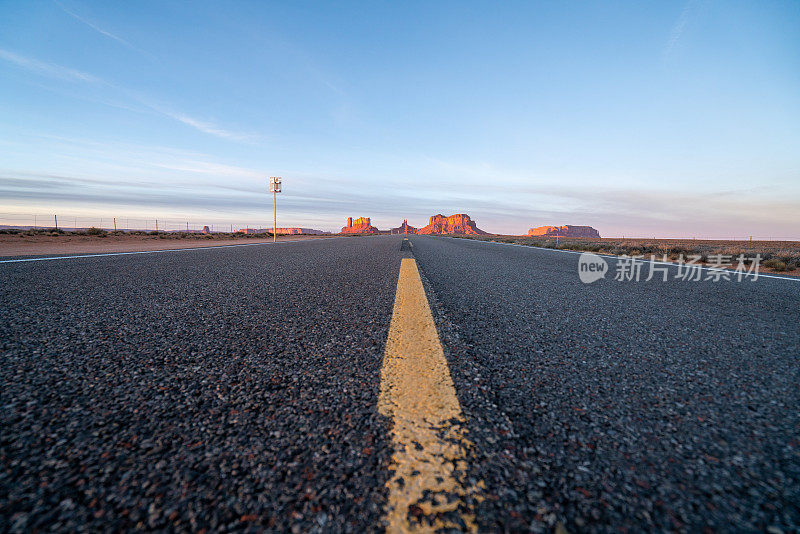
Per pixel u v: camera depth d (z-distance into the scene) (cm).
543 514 68
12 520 64
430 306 268
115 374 131
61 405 106
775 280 473
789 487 76
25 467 78
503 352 165
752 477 79
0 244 1305
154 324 204
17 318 211
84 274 404
